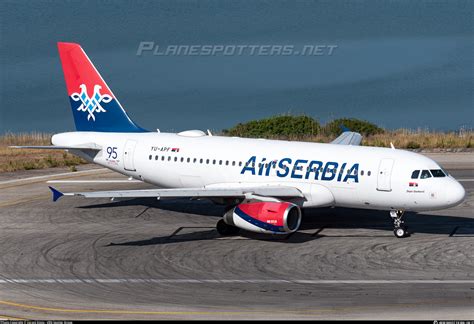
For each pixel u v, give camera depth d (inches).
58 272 2859.3
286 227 3147.1
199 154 3651.6
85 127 4010.8
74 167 5413.4
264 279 2746.1
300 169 3390.7
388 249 3144.7
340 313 2321.6
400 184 3198.8
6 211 3969.0
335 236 3380.9
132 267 2918.3
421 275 2773.1
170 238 3376.0
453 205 3169.3
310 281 2714.1
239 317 2290.8
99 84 3929.6
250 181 3506.4
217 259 3026.6
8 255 3102.9
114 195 3105.3
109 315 2329.0
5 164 5629.9
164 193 3201.3
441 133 6865.2
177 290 2615.7
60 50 3961.6
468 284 2650.1
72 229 3553.2
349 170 3289.9
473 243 3228.3
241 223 3245.6
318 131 6934.1
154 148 3772.1
